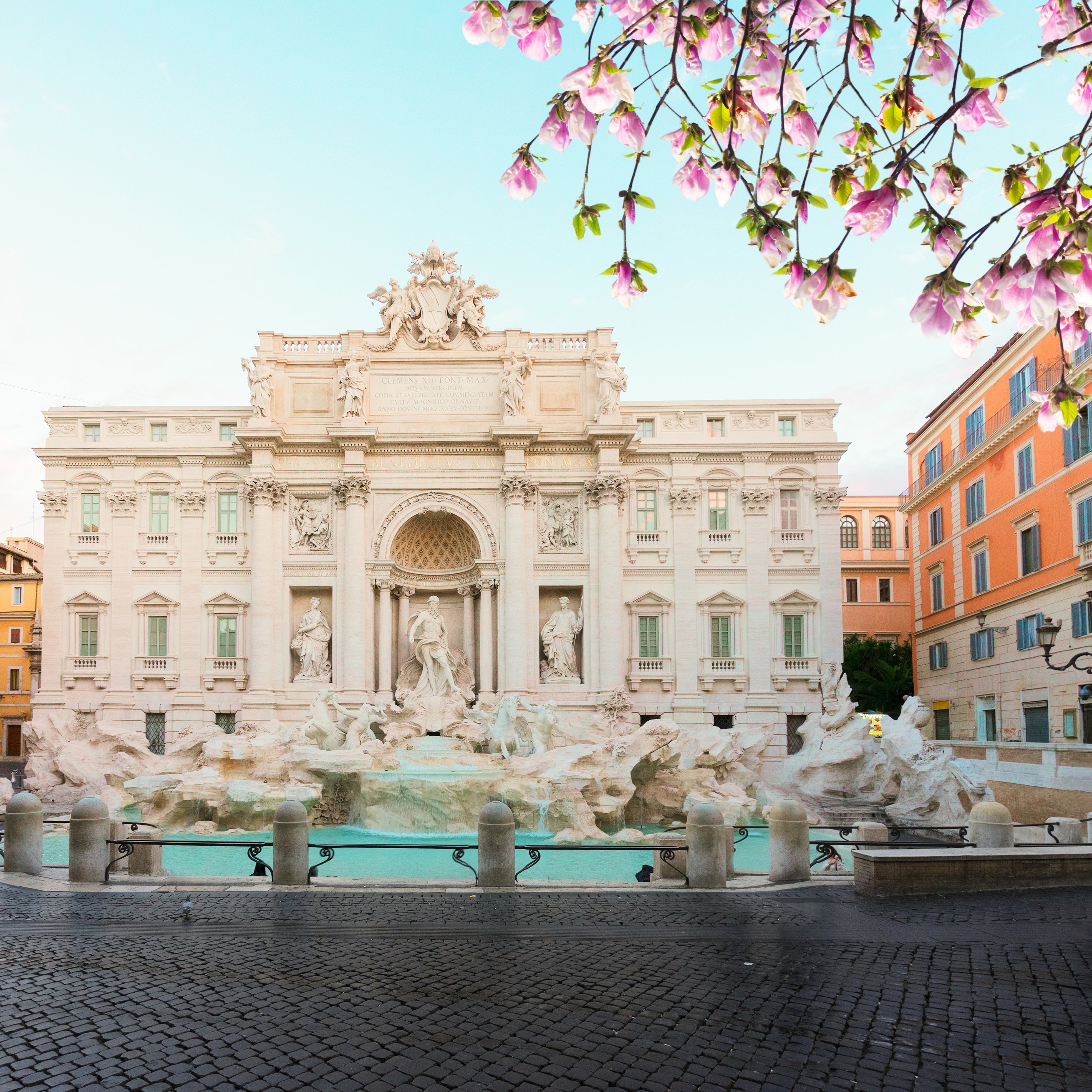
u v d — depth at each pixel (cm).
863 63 645
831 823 3625
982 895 1670
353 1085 855
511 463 5322
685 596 5419
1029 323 586
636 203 638
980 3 580
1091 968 1209
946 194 638
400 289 5544
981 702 5303
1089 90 611
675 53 580
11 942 1351
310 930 1426
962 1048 945
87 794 4222
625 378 5444
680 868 1883
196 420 5597
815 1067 898
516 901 1638
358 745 4203
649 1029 993
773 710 5297
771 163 661
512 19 546
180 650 5347
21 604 7850
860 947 1320
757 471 5525
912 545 6619
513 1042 955
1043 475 4503
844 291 610
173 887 1767
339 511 5319
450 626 5678
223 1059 912
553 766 3731
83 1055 920
